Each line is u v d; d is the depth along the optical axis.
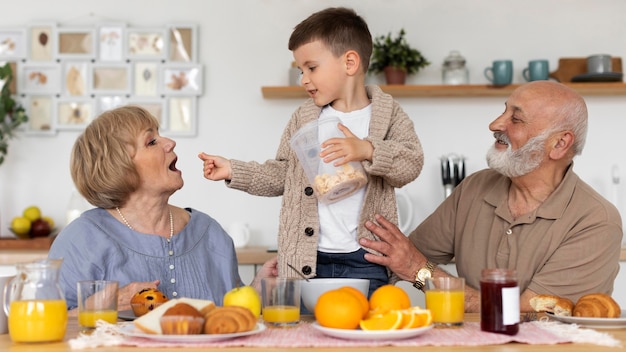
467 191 2.15
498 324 1.25
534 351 1.12
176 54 3.63
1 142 3.56
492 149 2.01
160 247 1.81
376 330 1.17
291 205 1.91
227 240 1.97
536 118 1.91
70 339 1.25
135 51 3.65
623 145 3.57
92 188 1.79
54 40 3.65
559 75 3.53
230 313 1.20
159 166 1.81
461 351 1.12
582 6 3.61
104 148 1.77
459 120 3.59
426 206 3.58
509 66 3.35
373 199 1.89
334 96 1.92
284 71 3.63
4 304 1.30
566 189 1.94
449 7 3.63
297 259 1.86
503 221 2.02
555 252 1.91
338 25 1.90
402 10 3.63
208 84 3.64
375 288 1.87
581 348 1.14
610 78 3.37
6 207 3.64
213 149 3.62
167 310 1.19
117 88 3.64
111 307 1.31
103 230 1.79
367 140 1.72
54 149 3.66
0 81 3.61
